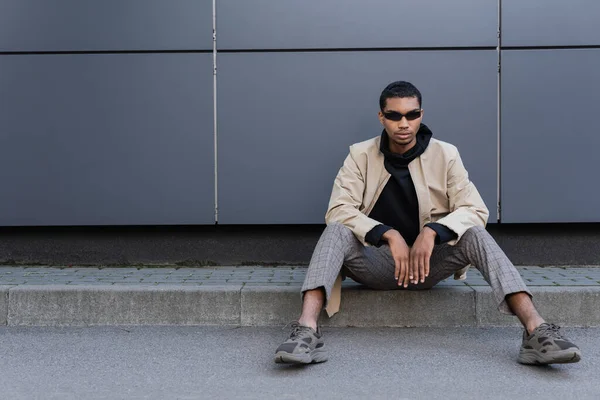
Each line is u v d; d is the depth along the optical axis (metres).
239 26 4.19
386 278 3.15
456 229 2.84
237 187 4.25
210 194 4.25
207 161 4.24
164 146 4.24
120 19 4.20
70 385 2.46
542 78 4.15
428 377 2.53
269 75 4.21
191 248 4.30
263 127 4.23
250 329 3.32
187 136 4.23
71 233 4.32
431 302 3.33
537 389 2.38
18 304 3.44
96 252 4.31
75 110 4.23
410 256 2.83
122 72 4.22
